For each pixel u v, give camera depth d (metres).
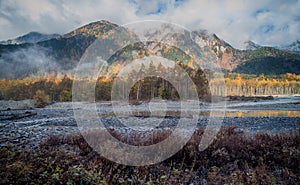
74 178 3.83
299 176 4.49
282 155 5.48
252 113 23.16
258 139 6.64
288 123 14.73
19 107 31.03
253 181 4.24
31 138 8.16
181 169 4.89
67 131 10.03
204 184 4.32
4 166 4.07
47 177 3.82
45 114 22.89
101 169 4.46
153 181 4.25
